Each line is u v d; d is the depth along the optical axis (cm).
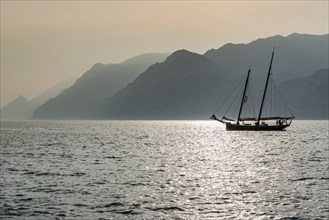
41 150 12756
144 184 6594
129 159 10325
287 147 14175
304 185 6531
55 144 15362
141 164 9275
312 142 16488
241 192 5962
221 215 4744
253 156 11269
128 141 17400
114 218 4631
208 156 11256
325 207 5069
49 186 6394
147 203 5266
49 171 8038
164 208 5031
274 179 7138
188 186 6438
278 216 4697
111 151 12562
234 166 9006
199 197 5619
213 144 15750
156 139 18975
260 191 6047
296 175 7600
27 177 7288
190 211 4912
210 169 8481
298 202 5334
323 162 9706
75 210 4925
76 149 13188
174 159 10419
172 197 5616
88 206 5109
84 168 8519
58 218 4619
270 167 8825
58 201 5353
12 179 7050
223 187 6353
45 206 5100
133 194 5800
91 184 6575
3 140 17662
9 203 5238
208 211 4909
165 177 7338
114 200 5425
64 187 6306
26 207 5050
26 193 5844
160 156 11169
